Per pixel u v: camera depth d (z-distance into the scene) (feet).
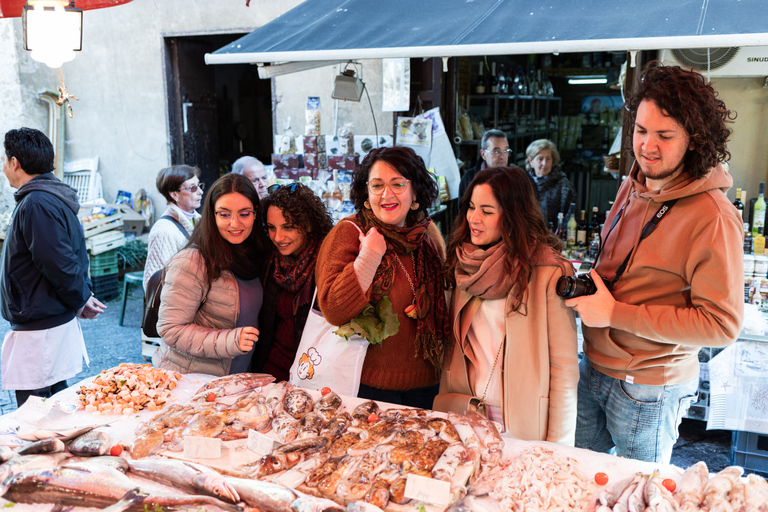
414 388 7.77
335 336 7.66
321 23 11.28
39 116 24.76
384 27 10.53
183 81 23.39
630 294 6.88
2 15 8.82
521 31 9.24
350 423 6.77
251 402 7.16
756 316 11.00
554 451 6.33
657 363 6.82
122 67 23.61
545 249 6.89
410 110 18.92
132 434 6.80
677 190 6.35
